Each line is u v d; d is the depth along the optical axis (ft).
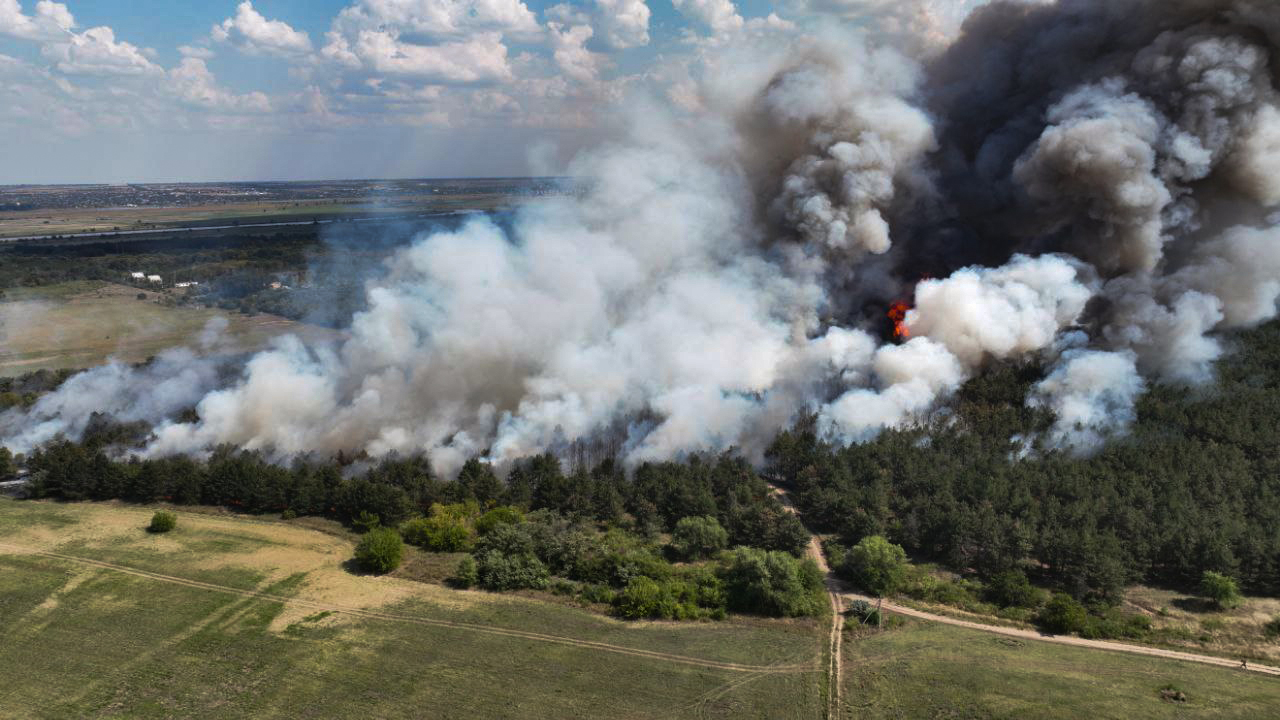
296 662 250.16
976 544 308.40
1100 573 281.74
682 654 254.27
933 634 264.72
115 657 253.03
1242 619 270.26
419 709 227.81
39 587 295.07
